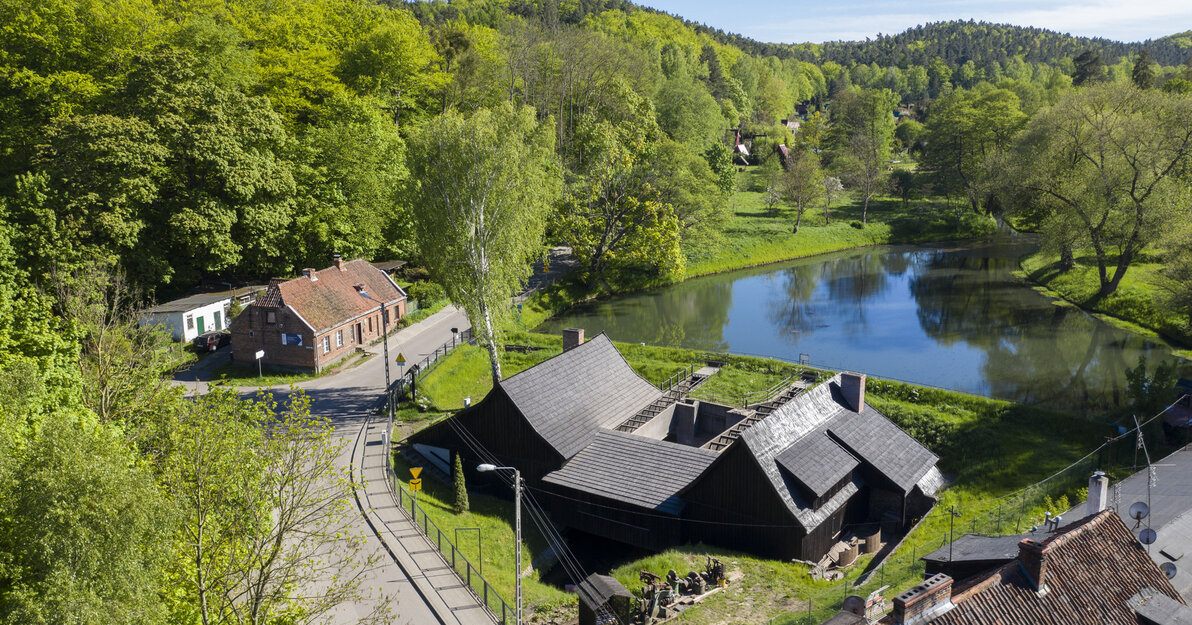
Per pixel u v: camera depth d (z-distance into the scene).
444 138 50.19
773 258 111.94
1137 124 75.12
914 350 69.44
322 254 74.25
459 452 43.44
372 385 55.16
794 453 36.41
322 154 77.06
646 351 65.44
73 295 44.56
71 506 16.86
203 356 60.09
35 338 29.91
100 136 57.25
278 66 82.06
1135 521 27.91
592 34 133.25
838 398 42.69
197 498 20.12
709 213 96.12
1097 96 85.75
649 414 46.84
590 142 99.62
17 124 63.97
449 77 102.19
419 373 56.78
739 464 35.03
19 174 57.53
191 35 72.50
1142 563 21.89
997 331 74.69
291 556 22.25
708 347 71.62
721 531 35.91
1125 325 74.44
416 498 38.47
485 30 124.19
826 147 167.00
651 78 137.88
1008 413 49.91
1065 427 47.81
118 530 17.30
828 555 36.03
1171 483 32.62
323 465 23.92
